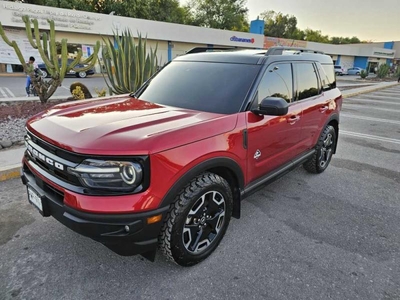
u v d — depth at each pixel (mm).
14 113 6887
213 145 2299
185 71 3389
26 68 7328
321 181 4348
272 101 2572
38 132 2229
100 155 1847
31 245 2621
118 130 2074
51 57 7258
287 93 3359
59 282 2213
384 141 6797
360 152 5895
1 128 5711
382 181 4414
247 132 2641
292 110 3365
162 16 38344
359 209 3521
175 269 2395
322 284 2281
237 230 2994
